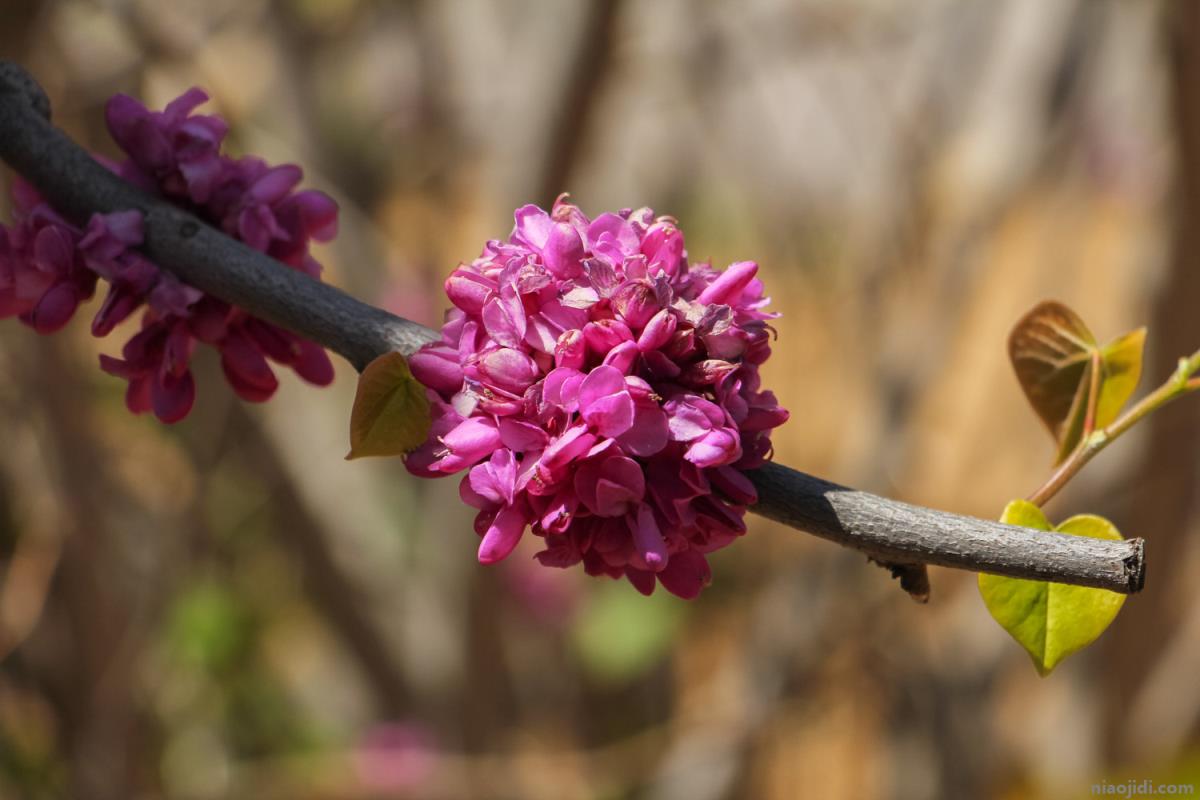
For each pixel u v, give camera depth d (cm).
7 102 58
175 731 127
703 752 120
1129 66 128
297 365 59
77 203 58
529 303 54
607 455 53
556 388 53
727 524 53
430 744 120
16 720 110
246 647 129
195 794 125
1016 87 124
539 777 136
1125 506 108
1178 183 96
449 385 54
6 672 109
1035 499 58
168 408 58
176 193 59
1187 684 112
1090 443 58
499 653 120
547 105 101
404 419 54
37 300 58
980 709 122
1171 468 104
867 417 120
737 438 52
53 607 108
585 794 134
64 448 105
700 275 55
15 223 59
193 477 116
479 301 54
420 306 127
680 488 53
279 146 116
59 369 104
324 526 119
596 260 53
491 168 113
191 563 116
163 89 113
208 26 123
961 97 130
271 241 59
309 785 126
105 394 117
